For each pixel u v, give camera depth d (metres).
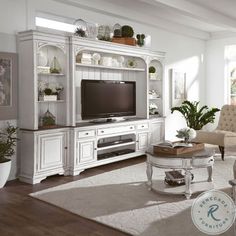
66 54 4.79
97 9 5.63
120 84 5.92
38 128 4.56
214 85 8.56
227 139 5.79
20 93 4.61
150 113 6.57
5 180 4.24
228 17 6.81
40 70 4.56
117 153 5.65
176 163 3.69
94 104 5.46
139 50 6.01
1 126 4.51
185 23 7.41
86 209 3.43
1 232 2.91
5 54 4.46
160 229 2.91
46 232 2.91
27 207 3.53
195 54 8.32
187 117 7.43
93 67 5.69
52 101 4.77
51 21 5.16
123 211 3.36
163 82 6.64
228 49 8.35
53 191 4.05
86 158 5.04
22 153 4.58
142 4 5.82
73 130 4.83
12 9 4.54
